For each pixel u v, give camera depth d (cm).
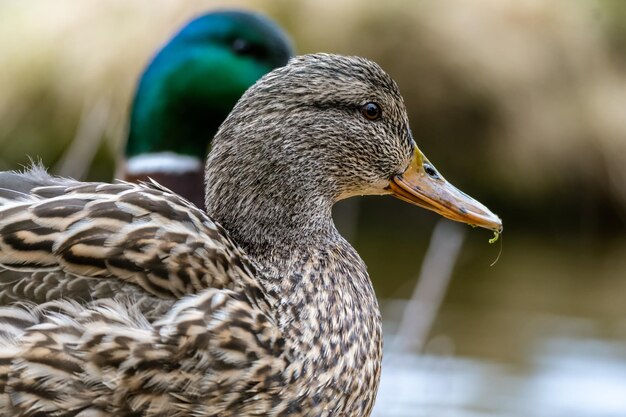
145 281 641
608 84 2209
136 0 1841
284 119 709
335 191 738
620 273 1861
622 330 1516
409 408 1165
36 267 633
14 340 614
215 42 1020
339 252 721
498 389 1262
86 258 636
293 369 662
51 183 671
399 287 1628
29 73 1984
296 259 700
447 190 770
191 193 1027
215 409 645
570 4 2223
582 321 1559
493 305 1623
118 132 1744
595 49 2217
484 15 2167
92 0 1916
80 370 617
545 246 2084
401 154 756
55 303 625
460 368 1322
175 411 638
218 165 711
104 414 625
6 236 632
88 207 647
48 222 638
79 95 1942
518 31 2173
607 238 2155
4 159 1995
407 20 2119
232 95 1016
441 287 1278
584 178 2159
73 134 1966
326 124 721
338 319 689
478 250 1955
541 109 2159
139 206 656
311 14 2088
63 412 620
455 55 2130
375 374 715
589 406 1238
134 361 622
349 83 726
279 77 716
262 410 657
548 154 2156
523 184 2156
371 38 2109
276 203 707
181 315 636
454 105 2141
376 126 740
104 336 620
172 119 1023
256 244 704
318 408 677
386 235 1984
